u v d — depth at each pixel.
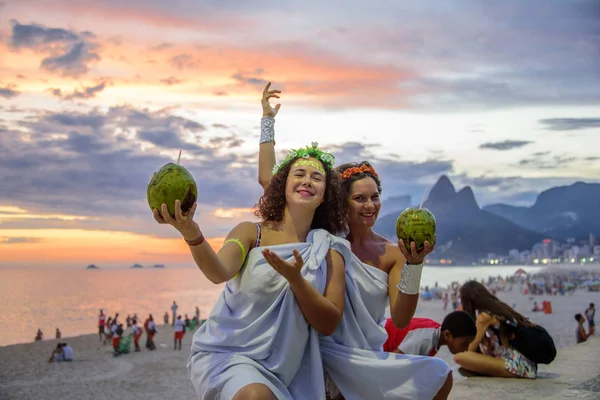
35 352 34.66
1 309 130.50
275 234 3.95
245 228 3.90
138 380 22.81
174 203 3.20
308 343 3.75
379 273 4.09
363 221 4.32
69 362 29.72
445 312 68.88
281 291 3.64
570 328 37.38
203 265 3.42
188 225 3.29
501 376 6.52
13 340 76.25
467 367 6.67
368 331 3.96
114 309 127.56
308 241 3.90
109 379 23.36
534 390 5.78
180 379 22.92
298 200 3.96
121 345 33.84
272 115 4.86
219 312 3.77
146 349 36.00
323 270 3.78
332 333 3.84
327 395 3.96
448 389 3.86
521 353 6.50
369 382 3.78
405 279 3.82
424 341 5.24
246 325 3.67
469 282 6.93
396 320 3.95
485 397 5.51
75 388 21.52
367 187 4.31
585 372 6.71
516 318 6.61
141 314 111.06
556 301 86.56
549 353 6.46
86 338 43.75
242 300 3.69
